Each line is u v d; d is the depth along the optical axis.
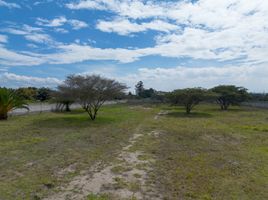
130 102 59.84
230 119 23.59
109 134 13.34
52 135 12.63
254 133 14.88
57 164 7.50
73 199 5.12
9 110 19.80
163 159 8.36
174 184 6.02
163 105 48.72
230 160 8.41
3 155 8.42
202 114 29.33
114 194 5.41
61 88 21.30
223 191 5.66
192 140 12.14
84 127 15.81
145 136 12.95
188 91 30.27
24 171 6.77
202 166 7.58
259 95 58.66
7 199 5.01
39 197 5.14
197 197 5.29
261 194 5.56
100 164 7.65
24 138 11.63
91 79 20.14
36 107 31.77
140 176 6.59
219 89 38.75
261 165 7.89
